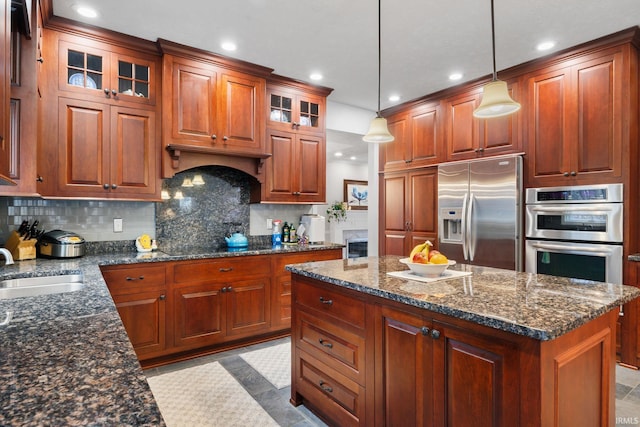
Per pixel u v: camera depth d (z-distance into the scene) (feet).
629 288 5.41
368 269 7.06
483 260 11.69
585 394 4.41
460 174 12.44
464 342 4.44
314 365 6.98
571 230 9.92
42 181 8.50
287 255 11.50
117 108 9.51
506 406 4.00
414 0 7.79
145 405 2.06
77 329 3.45
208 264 10.03
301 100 12.85
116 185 9.48
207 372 9.05
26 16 5.32
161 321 9.34
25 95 5.86
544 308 4.33
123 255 9.66
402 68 11.44
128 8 8.16
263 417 7.07
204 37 9.50
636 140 9.36
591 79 9.67
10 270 7.04
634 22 8.58
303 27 8.96
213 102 10.59
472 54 10.42
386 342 5.48
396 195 15.15
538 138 10.73
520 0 7.73
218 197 12.13
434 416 4.79
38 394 2.17
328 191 26.94
